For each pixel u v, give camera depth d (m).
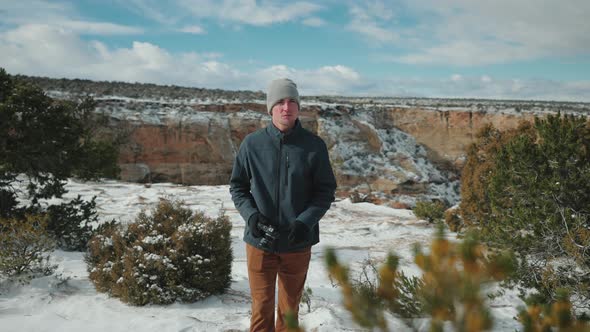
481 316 1.16
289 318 1.31
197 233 5.59
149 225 5.92
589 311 4.65
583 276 5.33
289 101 3.10
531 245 6.09
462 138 42.50
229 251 5.90
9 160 8.21
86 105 18.70
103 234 5.97
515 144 7.28
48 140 8.64
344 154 39.41
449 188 39.97
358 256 10.10
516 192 7.11
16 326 4.08
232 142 37.84
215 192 21.73
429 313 1.23
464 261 1.20
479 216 11.27
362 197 24.66
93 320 4.40
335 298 5.95
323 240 12.75
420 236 13.84
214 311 4.96
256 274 3.19
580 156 6.89
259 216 3.09
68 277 5.75
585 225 6.47
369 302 1.35
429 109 44.06
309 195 3.17
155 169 34.91
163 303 5.09
